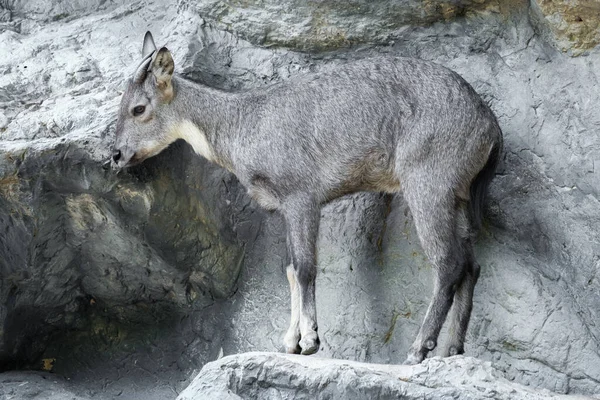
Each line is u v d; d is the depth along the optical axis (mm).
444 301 14570
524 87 16297
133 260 17203
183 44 17297
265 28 17312
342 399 13422
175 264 17219
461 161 14750
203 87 15914
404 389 13336
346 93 15320
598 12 15430
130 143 15703
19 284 17047
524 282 15406
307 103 15422
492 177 15125
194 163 16766
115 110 16453
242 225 17328
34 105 17188
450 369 13500
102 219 16609
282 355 14273
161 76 15648
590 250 15414
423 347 14523
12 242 16531
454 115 14773
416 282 16141
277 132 15406
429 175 14742
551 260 15594
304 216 15250
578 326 15078
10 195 16062
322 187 15352
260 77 17359
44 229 16578
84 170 15961
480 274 15734
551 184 15867
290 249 15352
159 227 16703
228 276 17438
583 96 15938
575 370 14969
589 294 15273
